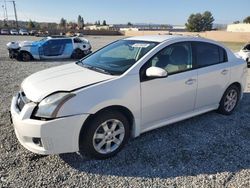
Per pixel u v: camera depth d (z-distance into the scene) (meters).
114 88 3.59
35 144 3.38
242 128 4.84
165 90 4.10
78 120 3.34
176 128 4.73
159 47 4.16
